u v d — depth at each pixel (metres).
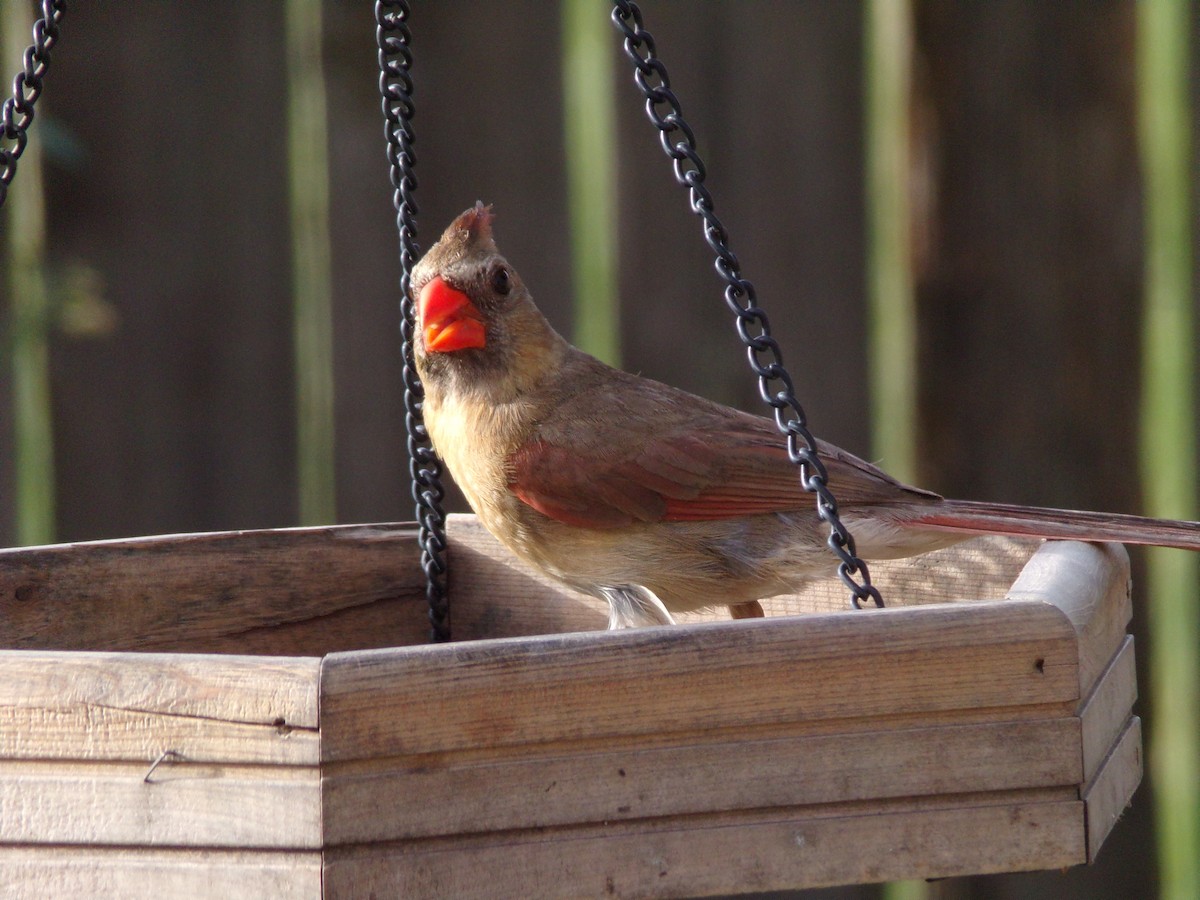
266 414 8.99
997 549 6.69
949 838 4.77
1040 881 8.98
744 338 5.55
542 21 9.05
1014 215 8.85
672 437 6.77
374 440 9.00
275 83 8.94
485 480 6.94
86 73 8.79
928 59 8.84
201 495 8.98
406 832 4.38
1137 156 8.83
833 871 4.70
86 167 8.80
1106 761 5.17
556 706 4.52
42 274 8.66
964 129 8.85
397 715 4.36
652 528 6.77
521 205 9.09
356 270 8.95
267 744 4.33
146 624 6.82
